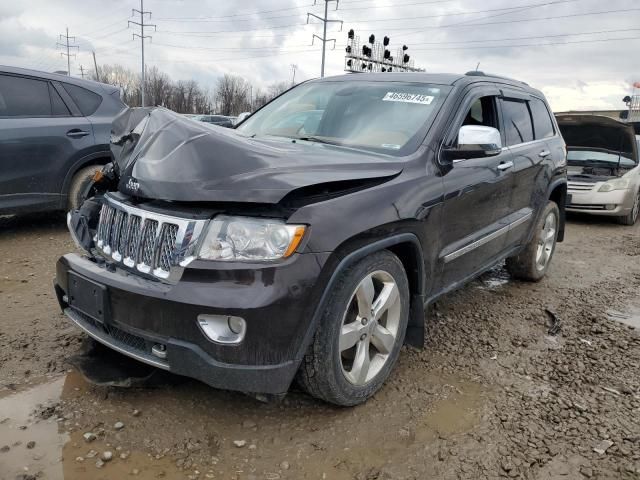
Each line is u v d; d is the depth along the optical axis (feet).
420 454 8.16
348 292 8.37
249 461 7.84
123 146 9.95
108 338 8.70
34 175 18.72
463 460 8.06
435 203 10.05
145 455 7.84
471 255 12.14
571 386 10.47
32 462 7.52
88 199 10.80
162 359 7.96
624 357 11.90
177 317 7.55
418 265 9.98
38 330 11.68
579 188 29.63
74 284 8.97
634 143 30.81
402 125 11.08
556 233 18.21
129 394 9.35
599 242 25.32
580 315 14.65
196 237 7.70
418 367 10.96
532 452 8.32
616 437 8.77
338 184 8.40
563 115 31.76
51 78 19.61
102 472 7.42
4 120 18.13
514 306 15.10
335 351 8.36
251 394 7.99
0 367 10.05
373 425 8.83
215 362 7.54
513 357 11.70
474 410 9.44
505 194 13.35
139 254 8.41
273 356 7.57
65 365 10.20
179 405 9.09
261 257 7.46
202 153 8.04
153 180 8.23
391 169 9.47
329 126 11.83
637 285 18.01
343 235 7.97
